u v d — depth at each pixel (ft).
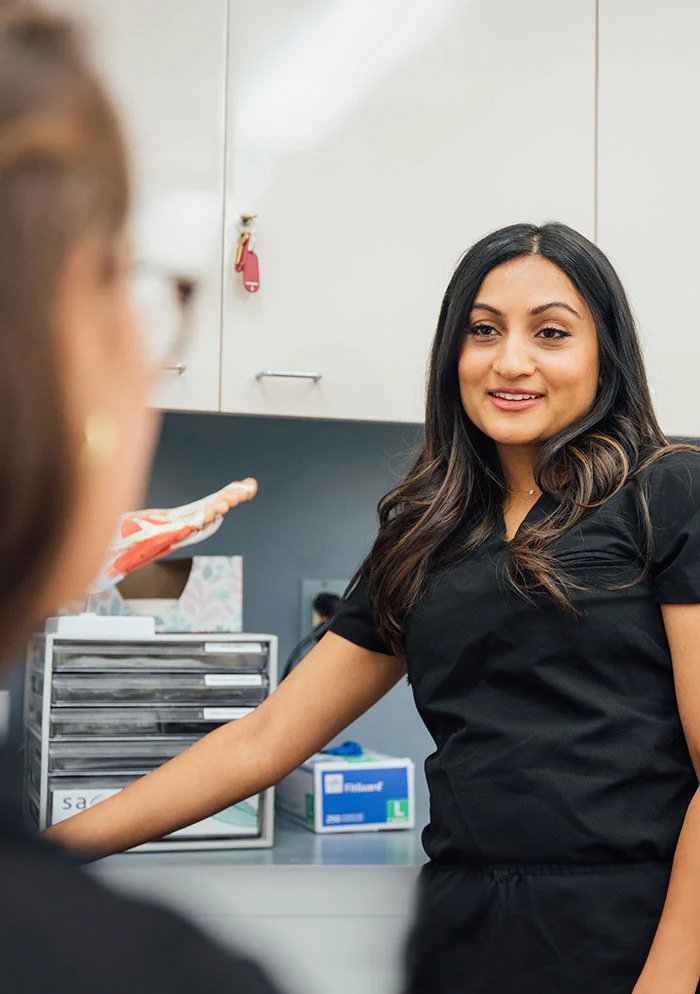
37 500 0.59
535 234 3.94
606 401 3.92
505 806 3.55
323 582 6.55
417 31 5.82
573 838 3.47
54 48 0.61
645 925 3.42
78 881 0.60
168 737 5.14
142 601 5.45
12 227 0.59
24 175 0.60
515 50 5.93
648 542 3.58
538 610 3.62
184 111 5.46
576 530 3.67
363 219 5.69
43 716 4.93
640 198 6.05
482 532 3.92
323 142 5.66
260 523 6.51
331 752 5.92
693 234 6.11
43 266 0.60
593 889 3.43
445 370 4.10
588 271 3.87
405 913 4.07
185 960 0.59
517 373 3.79
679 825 3.50
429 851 3.83
